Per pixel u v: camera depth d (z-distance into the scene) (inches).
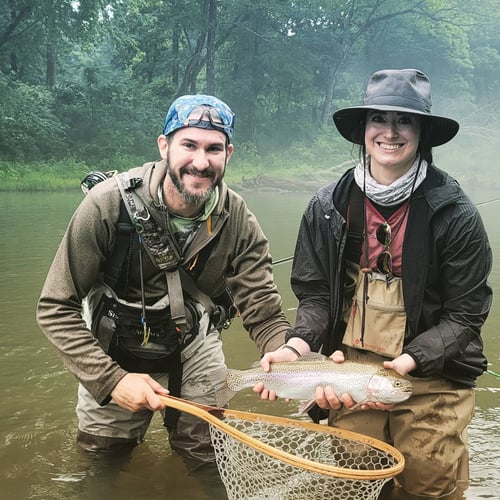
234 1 666.2
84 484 62.2
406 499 61.1
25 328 109.1
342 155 725.3
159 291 63.6
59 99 598.2
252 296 65.5
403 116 57.2
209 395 68.1
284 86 741.9
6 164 480.1
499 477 63.8
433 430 60.1
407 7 797.2
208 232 62.1
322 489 53.2
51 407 79.4
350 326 62.8
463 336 58.2
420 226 58.5
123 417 67.4
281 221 269.6
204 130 58.2
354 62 871.1
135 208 60.2
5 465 65.6
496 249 198.2
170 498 59.9
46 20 571.8
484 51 970.7
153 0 684.1
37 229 225.1
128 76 790.5
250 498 53.9
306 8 723.4
